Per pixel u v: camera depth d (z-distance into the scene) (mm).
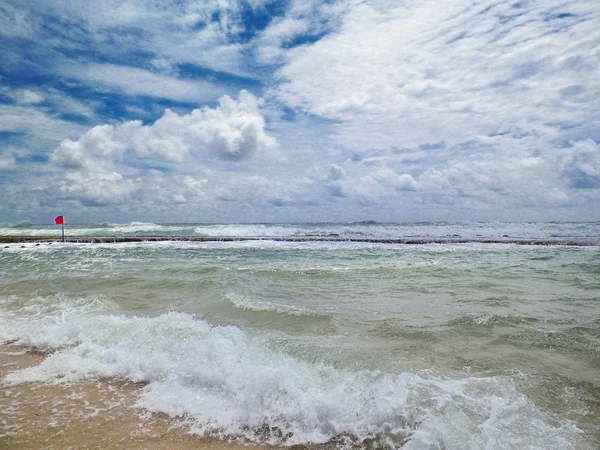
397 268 12086
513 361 4508
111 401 4012
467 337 5305
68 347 5480
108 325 5934
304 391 3797
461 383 3887
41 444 3205
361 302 7398
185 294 8328
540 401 3605
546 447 2920
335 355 4531
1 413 3738
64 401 4004
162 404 3918
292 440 3322
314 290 8602
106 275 10875
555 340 5164
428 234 35125
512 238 28516
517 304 7160
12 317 6891
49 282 9953
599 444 2977
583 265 12594
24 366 4922
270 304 6992
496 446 2924
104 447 3188
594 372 4227
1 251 19125
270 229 41000
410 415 3363
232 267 12492
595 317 6230
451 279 9992
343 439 3279
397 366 4293
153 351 4984
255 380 3936
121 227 50469
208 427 3537
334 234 35438
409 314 6473
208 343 4969
